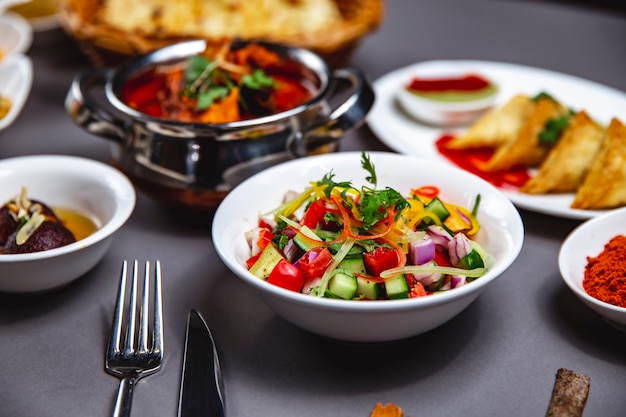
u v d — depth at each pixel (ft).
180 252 1.73
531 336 1.51
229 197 1.56
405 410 1.37
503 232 1.50
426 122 2.25
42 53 2.60
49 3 2.61
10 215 1.61
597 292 1.49
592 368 1.44
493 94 2.28
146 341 1.46
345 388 1.41
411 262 1.46
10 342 1.52
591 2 3.76
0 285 1.55
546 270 1.67
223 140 1.69
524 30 2.82
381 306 1.30
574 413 1.34
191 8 2.30
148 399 1.38
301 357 1.47
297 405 1.38
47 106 2.30
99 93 2.30
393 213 1.47
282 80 1.98
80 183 1.71
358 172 1.67
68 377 1.44
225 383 1.41
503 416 1.35
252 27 2.29
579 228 1.58
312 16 2.34
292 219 1.57
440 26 2.86
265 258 1.46
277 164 1.75
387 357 1.47
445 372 1.44
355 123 1.76
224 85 1.86
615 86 2.42
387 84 2.39
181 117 1.81
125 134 1.78
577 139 1.91
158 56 1.95
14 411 1.37
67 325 1.55
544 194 1.90
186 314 1.56
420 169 1.65
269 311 1.57
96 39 2.18
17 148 2.09
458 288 1.34
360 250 1.46
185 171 1.72
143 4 2.31
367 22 2.25
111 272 1.68
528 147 2.00
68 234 1.60
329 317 1.35
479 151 2.13
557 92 2.32
